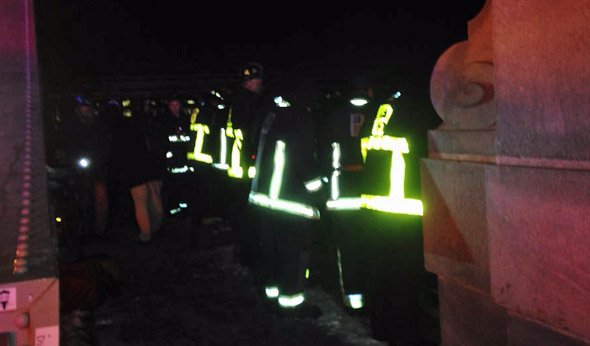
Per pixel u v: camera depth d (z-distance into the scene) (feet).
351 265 18.11
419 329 16.51
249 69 23.09
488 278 8.95
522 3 8.08
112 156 29.19
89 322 18.42
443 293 10.00
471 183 9.09
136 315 19.20
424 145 14.88
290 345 16.53
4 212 8.25
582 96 7.32
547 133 7.77
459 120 9.48
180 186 36.22
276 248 18.29
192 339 17.22
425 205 10.00
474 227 9.11
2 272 6.77
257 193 18.65
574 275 7.48
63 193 27.76
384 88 19.67
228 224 31.01
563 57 7.54
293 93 18.06
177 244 28.78
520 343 8.45
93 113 29.19
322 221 24.27
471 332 9.49
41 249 7.40
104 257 21.38
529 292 8.11
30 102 11.18
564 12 7.50
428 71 47.83
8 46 12.75
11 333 6.65
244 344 16.74
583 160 7.31
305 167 17.61
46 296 6.68
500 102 8.48
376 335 16.11
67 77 84.64
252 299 20.34
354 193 17.85
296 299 18.16
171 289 21.76
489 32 9.30
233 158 24.68
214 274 23.32
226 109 28.37
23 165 9.46
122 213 36.58
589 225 7.24
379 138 15.64
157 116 37.93
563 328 7.68
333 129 18.06
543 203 7.82
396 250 15.37
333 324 17.84
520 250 8.20
